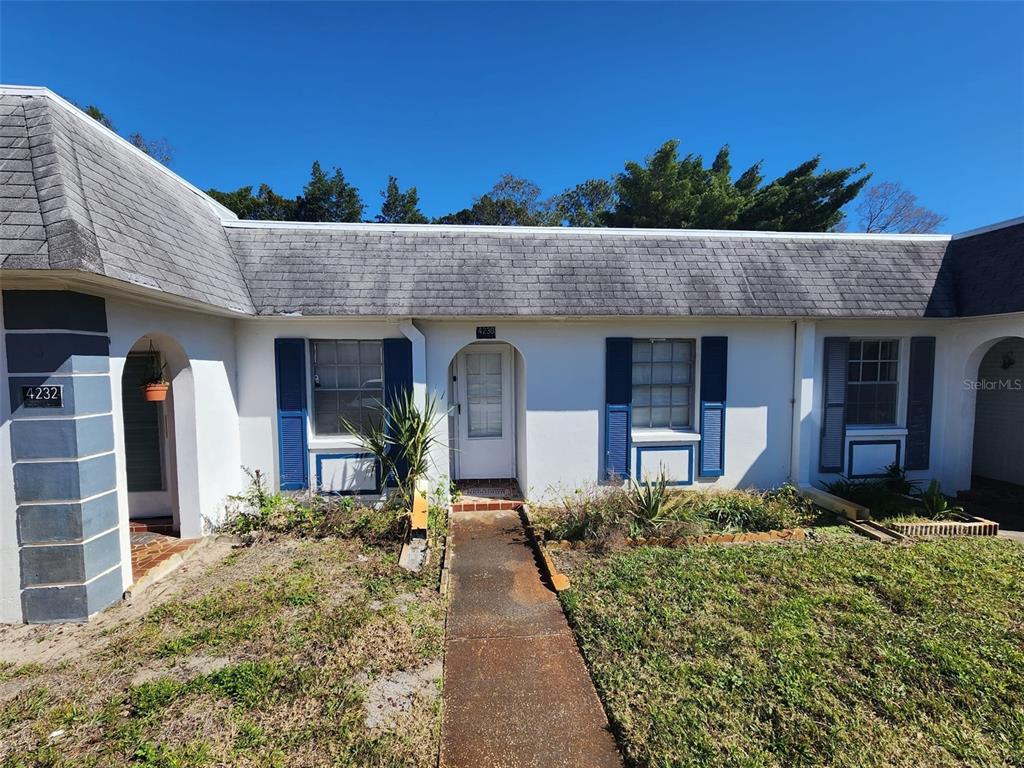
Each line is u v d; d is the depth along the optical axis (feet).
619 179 77.46
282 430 23.66
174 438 20.15
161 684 11.11
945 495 27.02
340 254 23.82
